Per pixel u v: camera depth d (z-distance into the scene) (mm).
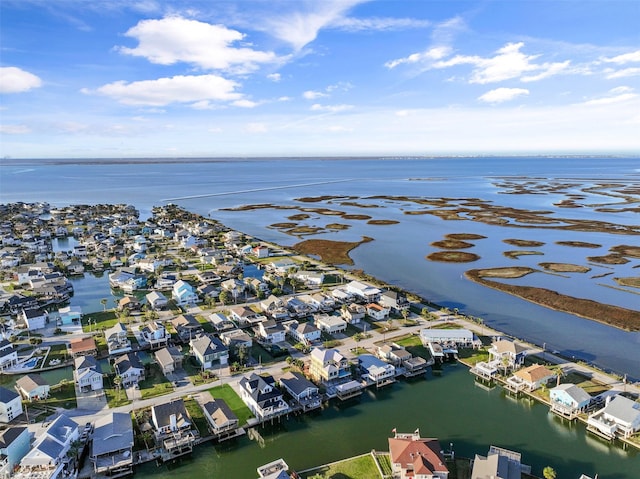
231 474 59438
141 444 64312
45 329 102938
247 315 107812
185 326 100250
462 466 60562
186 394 76875
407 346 96750
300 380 78000
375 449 64312
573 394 73562
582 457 63281
